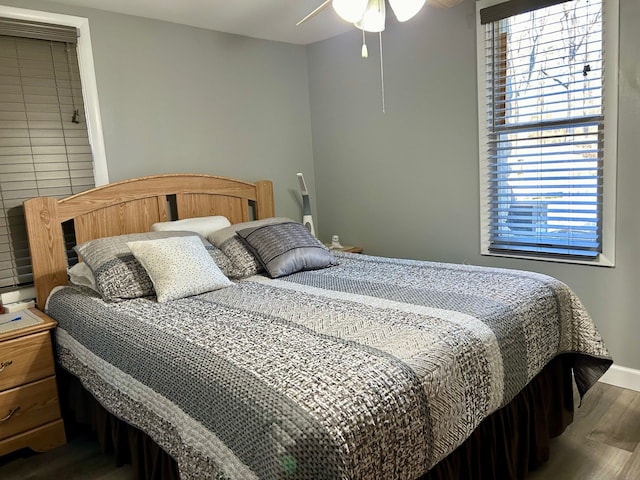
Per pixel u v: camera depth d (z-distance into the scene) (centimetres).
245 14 301
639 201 248
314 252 277
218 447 130
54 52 268
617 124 249
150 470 176
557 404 217
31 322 229
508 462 186
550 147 275
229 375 139
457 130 308
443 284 224
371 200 365
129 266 235
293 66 381
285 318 185
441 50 307
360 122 361
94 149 284
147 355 167
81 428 252
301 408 120
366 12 179
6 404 217
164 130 312
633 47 239
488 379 164
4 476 214
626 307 260
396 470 130
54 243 262
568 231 276
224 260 266
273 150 373
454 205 318
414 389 137
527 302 198
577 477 196
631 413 241
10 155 257
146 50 301
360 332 165
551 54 267
